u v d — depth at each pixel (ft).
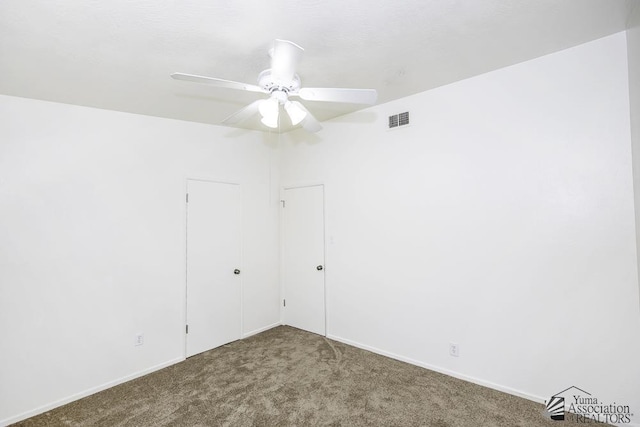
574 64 6.93
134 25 5.49
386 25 5.79
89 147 8.84
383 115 10.14
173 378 9.09
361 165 10.75
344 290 11.27
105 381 8.78
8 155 7.66
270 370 9.34
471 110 8.35
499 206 7.94
